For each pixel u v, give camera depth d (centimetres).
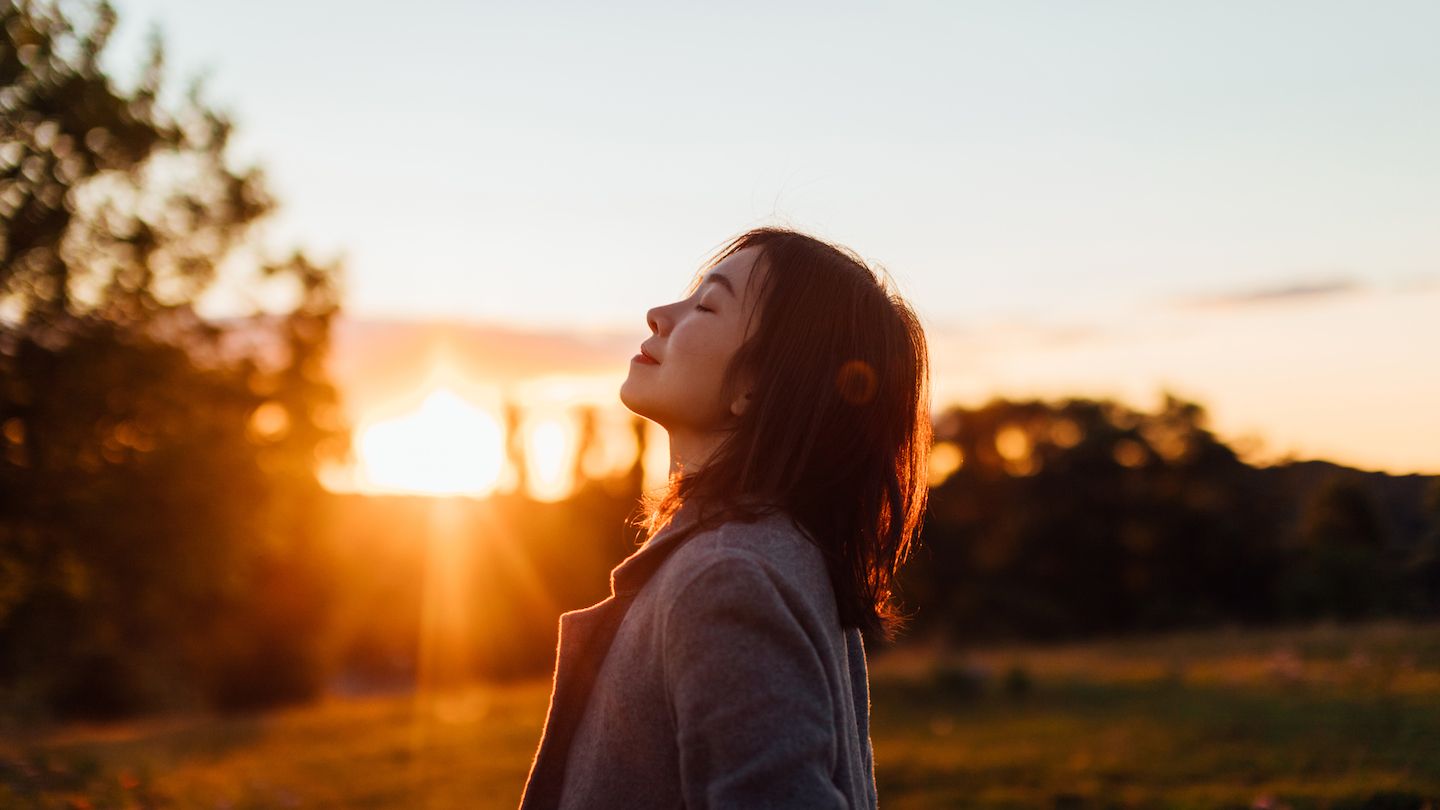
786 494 124
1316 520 3278
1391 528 3036
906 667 1759
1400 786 586
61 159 1361
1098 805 696
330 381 1631
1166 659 1773
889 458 133
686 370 130
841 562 126
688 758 104
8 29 1308
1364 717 894
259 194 1557
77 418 1349
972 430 4403
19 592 1429
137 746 1234
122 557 1424
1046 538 3925
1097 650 2172
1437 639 1498
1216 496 3944
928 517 171
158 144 1438
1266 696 1129
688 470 134
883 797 785
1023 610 3619
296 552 2817
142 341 1439
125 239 1409
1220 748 837
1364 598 2656
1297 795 598
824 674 108
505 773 1008
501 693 1977
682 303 138
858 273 137
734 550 112
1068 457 4100
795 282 131
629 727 115
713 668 105
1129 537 3881
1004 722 1202
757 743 101
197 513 1465
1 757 705
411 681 3597
